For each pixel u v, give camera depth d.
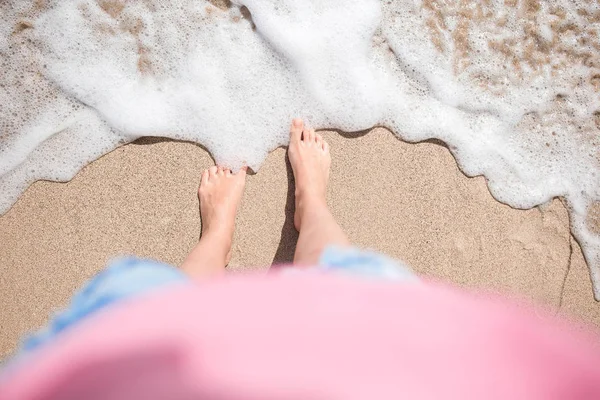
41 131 1.84
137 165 1.85
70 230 1.82
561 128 1.92
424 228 1.87
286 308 0.73
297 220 1.81
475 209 1.89
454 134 1.90
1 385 0.78
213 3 1.88
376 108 1.89
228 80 1.88
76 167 1.84
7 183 1.82
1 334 1.77
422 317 0.74
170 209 1.84
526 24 1.92
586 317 1.87
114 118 1.85
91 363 0.72
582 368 0.68
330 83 1.89
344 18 1.89
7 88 1.84
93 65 1.86
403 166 1.88
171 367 0.70
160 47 1.87
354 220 1.86
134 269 1.21
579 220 1.90
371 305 0.75
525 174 1.90
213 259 1.69
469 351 0.68
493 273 1.87
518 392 0.64
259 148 1.88
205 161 1.86
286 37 1.88
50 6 1.84
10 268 1.80
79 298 1.20
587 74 1.92
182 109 1.87
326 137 1.89
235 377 0.67
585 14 1.92
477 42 1.92
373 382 0.65
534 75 1.93
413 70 1.91
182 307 0.76
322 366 0.67
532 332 0.73
